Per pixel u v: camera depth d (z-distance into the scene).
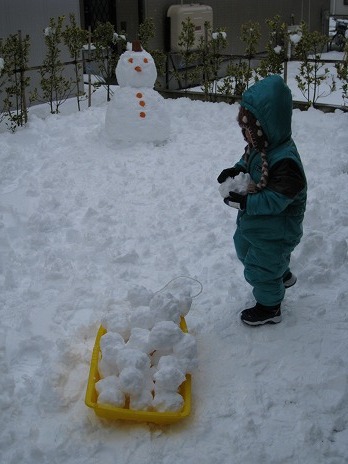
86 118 5.09
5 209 3.20
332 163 3.84
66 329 2.14
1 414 1.72
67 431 1.66
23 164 3.98
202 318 2.18
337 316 2.18
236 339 2.06
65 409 1.75
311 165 3.79
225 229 2.91
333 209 3.05
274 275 2.03
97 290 2.40
